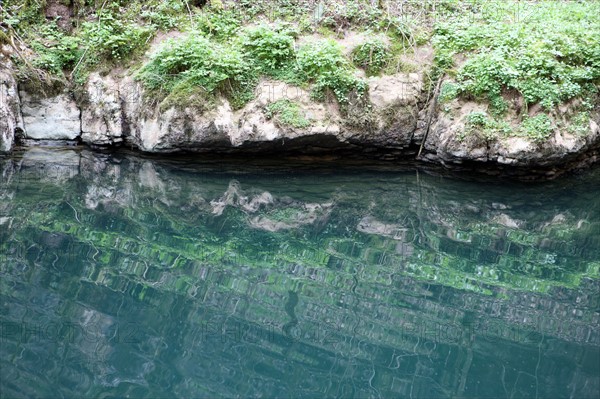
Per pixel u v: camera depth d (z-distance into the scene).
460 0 9.95
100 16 8.80
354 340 4.21
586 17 9.88
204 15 8.96
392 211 7.18
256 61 8.44
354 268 5.45
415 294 4.99
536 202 7.80
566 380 3.92
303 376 3.77
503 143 7.96
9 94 8.04
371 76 8.62
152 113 8.17
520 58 8.27
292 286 4.98
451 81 8.51
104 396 3.44
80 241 5.49
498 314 4.73
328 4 9.35
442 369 3.96
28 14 8.82
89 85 8.41
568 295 5.14
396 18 9.13
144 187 7.32
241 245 5.81
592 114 8.44
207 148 8.25
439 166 8.78
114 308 4.36
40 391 3.44
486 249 6.14
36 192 6.75
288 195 7.52
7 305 4.25
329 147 8.55
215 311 4.45
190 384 3.61
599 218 7.34
